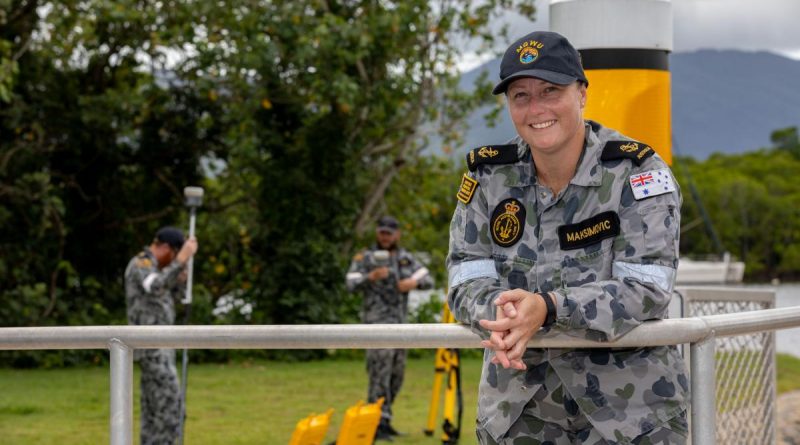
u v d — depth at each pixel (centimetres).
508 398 273
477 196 278
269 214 1581
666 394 262
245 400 1105
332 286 1582
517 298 248
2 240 1498
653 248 258
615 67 427
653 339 257
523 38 266
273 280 1566
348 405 1081
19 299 1458
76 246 1608
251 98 1510
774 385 485
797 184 7738
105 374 1346
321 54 1444
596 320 249
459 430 850
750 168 7862
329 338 264
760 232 7412
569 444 272
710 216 7388
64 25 1523
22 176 1477
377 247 969
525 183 271
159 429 724
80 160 1589
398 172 1705
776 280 7400
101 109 1507
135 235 1653
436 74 1587
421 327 265
